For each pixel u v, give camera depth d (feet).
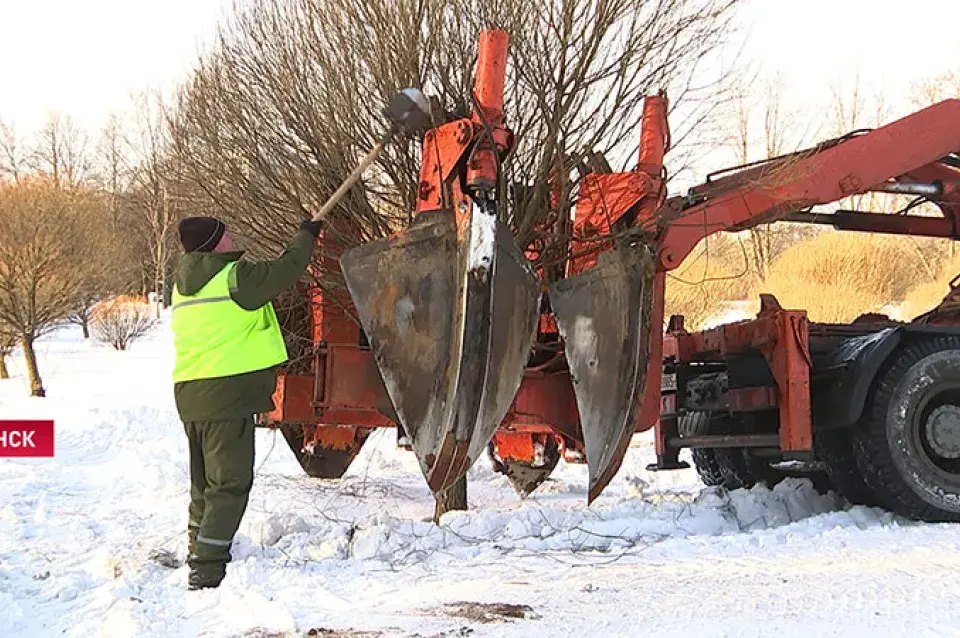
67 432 37.83
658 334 17.11
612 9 17.17
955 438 18.52
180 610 11.47
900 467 18.01
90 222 65.10
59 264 58.80
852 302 54.39
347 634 10.36
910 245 59.31
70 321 86.38
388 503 22.70
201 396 12.98
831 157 19.11
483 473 28.58
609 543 16.10
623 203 16.88
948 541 15.69
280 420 17.75
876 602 11.50
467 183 13.16
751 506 19.51
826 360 19.11
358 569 14.01
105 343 89.20
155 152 26.43
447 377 12.41
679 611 11.21
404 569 13.93
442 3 17.01
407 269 12.98
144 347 88.07
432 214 12.97
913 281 58.34
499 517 17.61
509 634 10.30
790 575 13.16
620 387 14.02
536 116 17.60
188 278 13.24
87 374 68.90
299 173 17.78
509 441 23.07
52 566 14.11
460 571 13.76
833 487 21.98
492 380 12.53
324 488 24.61
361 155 17.61
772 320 18.72
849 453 19.57
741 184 18.71
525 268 13.08
